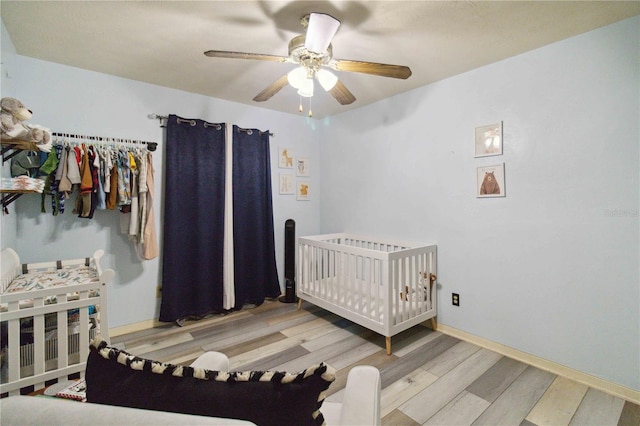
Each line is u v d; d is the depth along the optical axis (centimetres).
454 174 263
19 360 139
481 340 248
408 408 174
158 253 285
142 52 220
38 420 48
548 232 211
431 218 282
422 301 263
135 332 273
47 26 185
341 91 206
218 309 313
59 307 147
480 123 244
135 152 264
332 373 60
